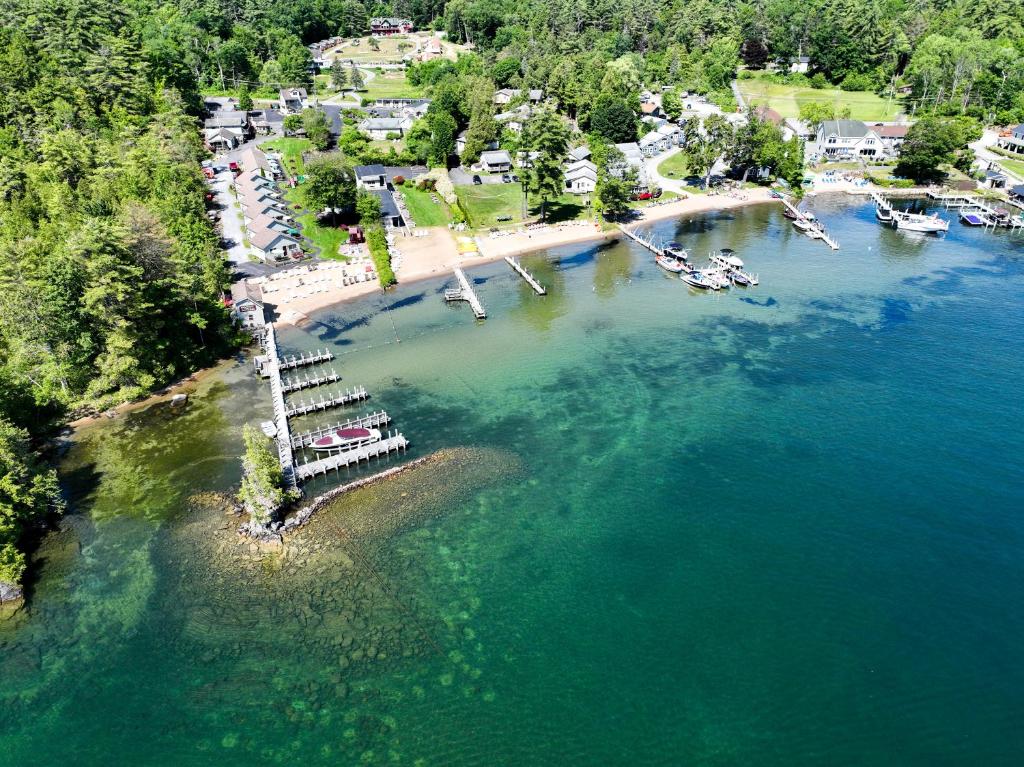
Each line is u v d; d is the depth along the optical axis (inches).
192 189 5182.1
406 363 3774.6
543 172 5629.9
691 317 4222.4
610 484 2800.2
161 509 2706.7
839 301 4367.6
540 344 3944.4
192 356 3722.9
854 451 2935.5
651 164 7534.5
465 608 2258.9
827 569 2361.0
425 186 6496.1
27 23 6304.1
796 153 6574.8
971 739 1818.4
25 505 2564.0
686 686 1980.8
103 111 5915.4
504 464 2933.1
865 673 2000.5
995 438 2979.8
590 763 1790.1
